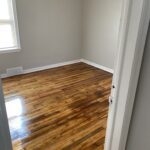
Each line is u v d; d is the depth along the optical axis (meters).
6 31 3.43
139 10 0.77
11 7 3.29
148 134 0.97
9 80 3.51
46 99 2.84
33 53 3.88
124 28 0.85
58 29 4.05
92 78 3.72
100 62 4.27
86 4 4.14
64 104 2.71
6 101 2.74
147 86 0.90
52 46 4.12
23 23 3.51
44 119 2.34
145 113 0.95
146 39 0.85
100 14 3.88
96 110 2.56
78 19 4.31
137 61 0.86
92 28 4.19
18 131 2.10
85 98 2.90
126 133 1.06
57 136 2.04
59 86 3.32
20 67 3.79
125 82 0.93
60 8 3.90
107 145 1.19
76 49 4.61
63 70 4.16
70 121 2.31
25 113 2.45
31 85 3.33
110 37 3.80
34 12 3.57
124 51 0.88
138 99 0.97
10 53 3.55
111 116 1.07
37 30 3.75
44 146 1.89
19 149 1.84
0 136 0.61
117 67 0.95
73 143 1.94
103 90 3.18
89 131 2.13
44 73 3.94
